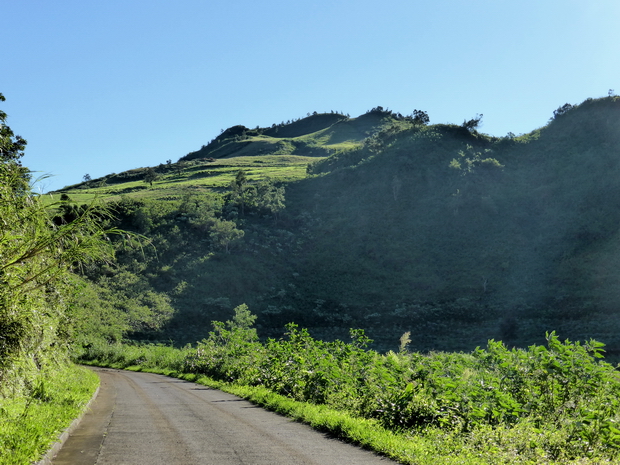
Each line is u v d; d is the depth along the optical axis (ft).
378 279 321.52
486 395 27.84
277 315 274.36
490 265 325.62
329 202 421.59
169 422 32.53
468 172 426.51
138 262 298.76
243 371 66.39
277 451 23.20
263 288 303.48
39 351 26.48
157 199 420.36
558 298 272.92
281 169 586.86
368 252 352.49
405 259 342.03
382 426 29.30
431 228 372.79
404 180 425.69
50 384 40.22
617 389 26.32
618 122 448.24
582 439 21.74
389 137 517.96
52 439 22.66
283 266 333.42
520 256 330.95
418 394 30.40
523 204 390.21
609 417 22.99
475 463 20.01
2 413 24.63
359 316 278.26
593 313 246.68
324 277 325.01
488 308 275.39
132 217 354.33
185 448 23.52
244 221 376.89
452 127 510.58
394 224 381.81
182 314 257.14
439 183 419.74
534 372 28.45
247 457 21.68
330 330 259.60
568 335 219.00
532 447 21.59
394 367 35.73
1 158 20.49
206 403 45.27
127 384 71.26
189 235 342.44
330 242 366.02
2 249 19.75
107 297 247.09
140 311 245.04
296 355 51.26
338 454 22.84
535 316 257.75
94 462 20.22
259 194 421.59
